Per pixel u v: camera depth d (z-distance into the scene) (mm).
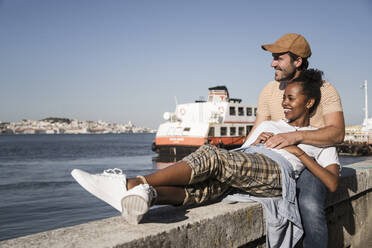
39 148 76812
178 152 29438
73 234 1840
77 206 15156
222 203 2680
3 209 14664
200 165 2234
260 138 2881
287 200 2588
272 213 2549
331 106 3043
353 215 4414
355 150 39375
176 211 2398
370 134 39188
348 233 4273
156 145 30938
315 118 3170
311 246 2727
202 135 28000
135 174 26922
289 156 2723
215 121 29578
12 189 20406
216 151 2328
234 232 2443
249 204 2627
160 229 1938
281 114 3592
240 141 30922
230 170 2322
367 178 4555
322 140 2764
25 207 15062
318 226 2725
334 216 3943
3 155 54156
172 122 31156
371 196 4945
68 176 27156
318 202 2766
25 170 32250
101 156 50219
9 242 1708
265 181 2488
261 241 2855
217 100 32656
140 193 1889
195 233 2135
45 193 18844
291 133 2727
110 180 2111
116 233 1860
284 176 2570
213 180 2490
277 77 3391
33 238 1771
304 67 3340
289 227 2609
